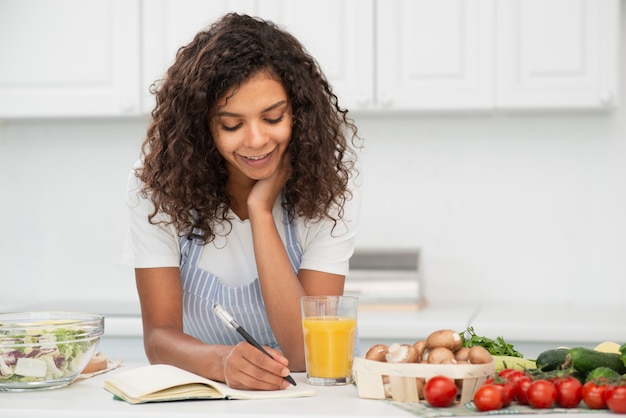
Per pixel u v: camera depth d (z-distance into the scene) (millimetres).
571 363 1384
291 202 1821
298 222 1849
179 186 1732
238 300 1817
